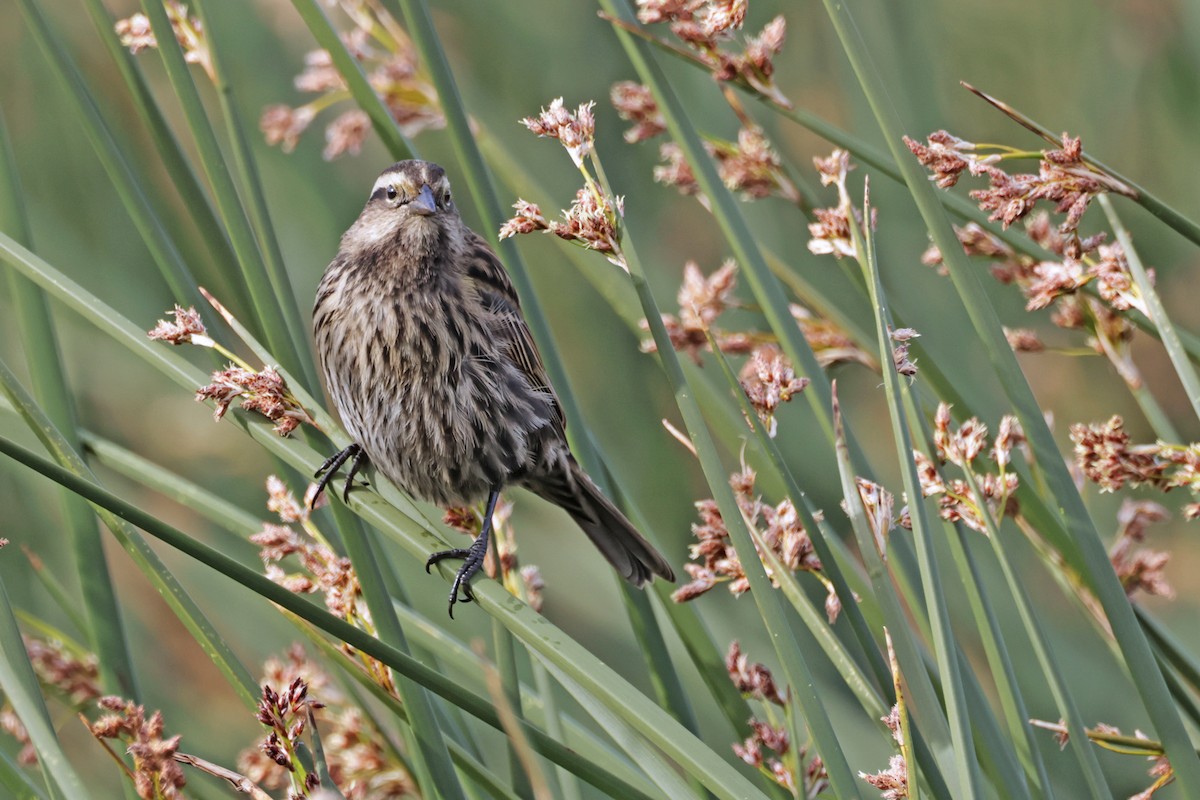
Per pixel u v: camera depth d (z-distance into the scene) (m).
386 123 7.08
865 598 6.02
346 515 6.08
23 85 11.06
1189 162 11.70
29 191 11.03
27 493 10.02
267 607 10.02
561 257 11.19
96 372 11.13
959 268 5.32
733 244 6.01
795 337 5.96
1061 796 8.91
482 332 7.67
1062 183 5.52
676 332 7.16
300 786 4.88
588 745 6.45
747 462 7.00
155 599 10.26
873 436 12.00
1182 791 4.97
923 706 4.55
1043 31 12.33
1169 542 11.12
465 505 7.81
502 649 6.23
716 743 8.86
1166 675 6.00
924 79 10.48
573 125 5.09
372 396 7.70
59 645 7.06
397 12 8.88
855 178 10.61
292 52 11.53
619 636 10.47
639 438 10.77
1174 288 11.69
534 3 11.43
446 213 7.82
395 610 6.32
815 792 5.62
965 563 5.40
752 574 4.65
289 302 6.63
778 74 11.52
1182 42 11.79
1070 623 10.09
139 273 11.09
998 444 5.62
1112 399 11.66
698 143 6.07
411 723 5.80
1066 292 5.75
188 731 9.72
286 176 11.41
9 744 7.51
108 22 6.58
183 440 11.08
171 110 11.32
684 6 6.17
